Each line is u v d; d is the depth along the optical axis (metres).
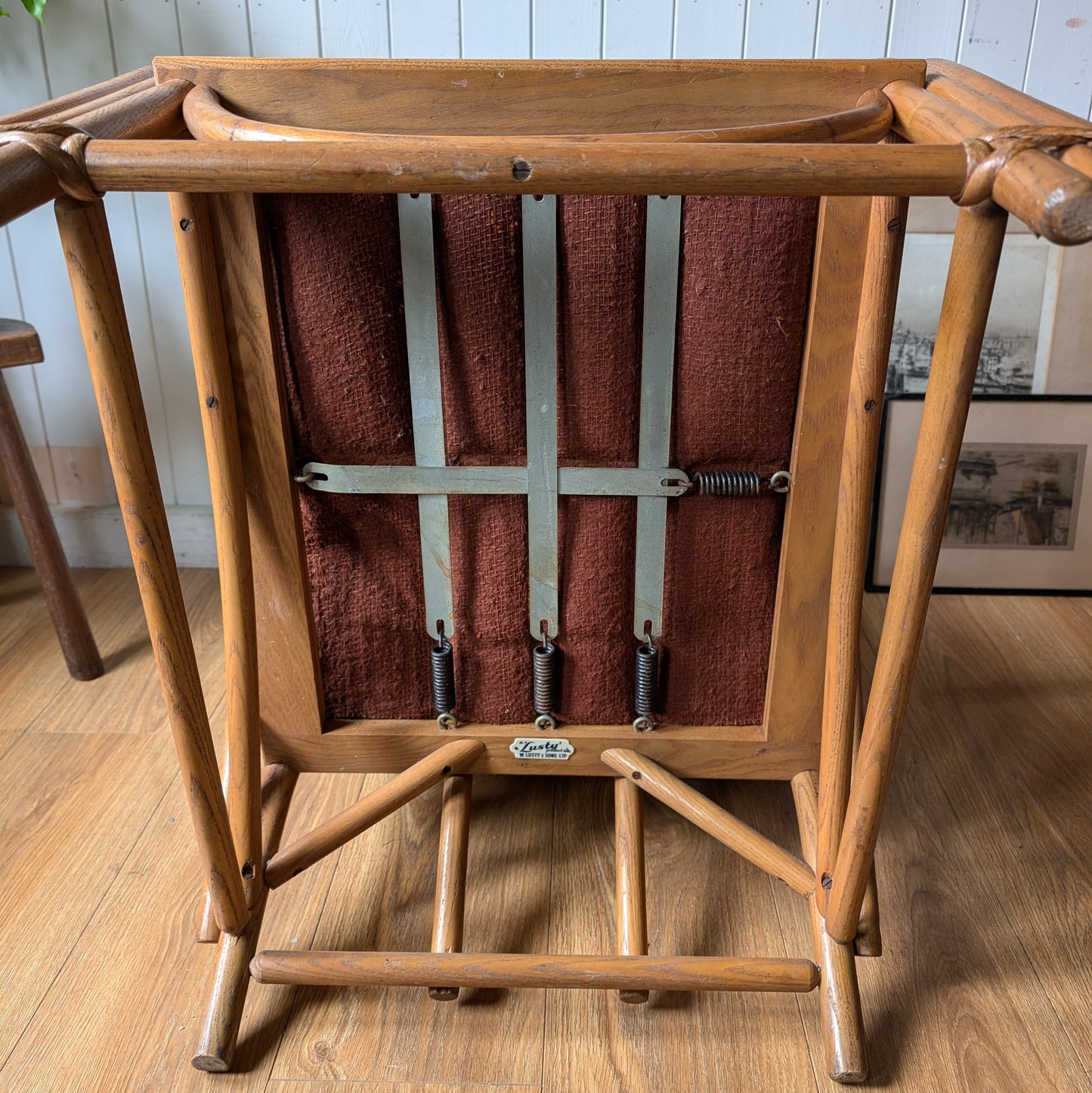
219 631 1.52
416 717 1.07
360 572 1.00
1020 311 1.49
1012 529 1.58
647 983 0.89
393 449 0.93
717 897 1.06
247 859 0.93
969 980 0.97
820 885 0.92
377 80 0.81
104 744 1.29
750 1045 0.91
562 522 0.96
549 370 0.89
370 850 1.12
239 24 1.36
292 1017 0.94
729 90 0.81
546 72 0.80
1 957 0.99
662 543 0.96
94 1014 0.93
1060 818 1.16
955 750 1.27
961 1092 0.87
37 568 1.35
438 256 0.85
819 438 0.90
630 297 0.86
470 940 1.01
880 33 1.35
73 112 0.74
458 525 0.97
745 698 1.04
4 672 1.43
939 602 1.60
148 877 1.08
